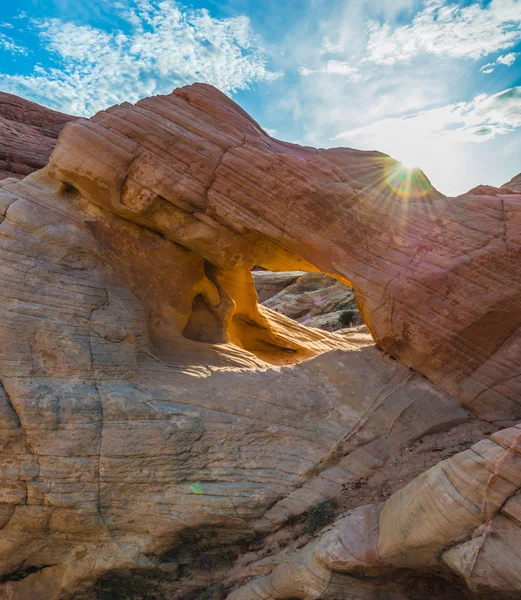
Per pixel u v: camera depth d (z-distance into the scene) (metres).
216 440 8.10
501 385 8.49
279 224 9.64
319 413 8.63
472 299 8.63
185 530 7.57
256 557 7.45
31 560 7.69
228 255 10.38
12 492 7.42
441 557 5.38
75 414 7.70
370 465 7.93
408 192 9.79
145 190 9.71
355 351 9.71
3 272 8.44
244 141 10.05
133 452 7.70
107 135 9.71
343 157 10.34
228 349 10.49
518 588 4.62
